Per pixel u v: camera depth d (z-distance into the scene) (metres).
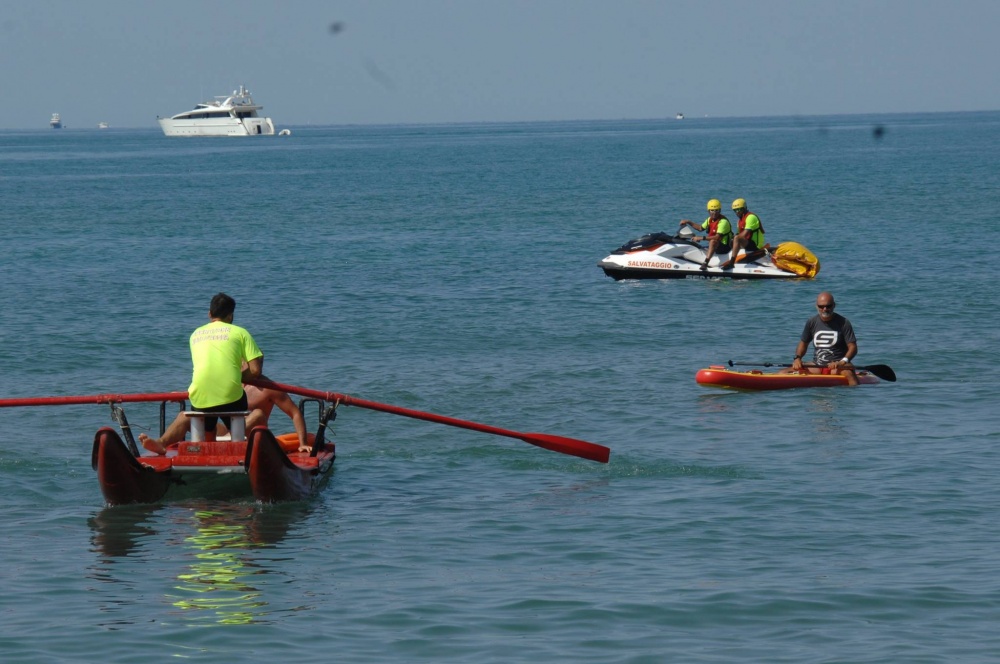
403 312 42.84
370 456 24.31
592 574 16.78
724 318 41.44
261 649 14.06
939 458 23.06
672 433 25.94
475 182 132.88
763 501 20.41
